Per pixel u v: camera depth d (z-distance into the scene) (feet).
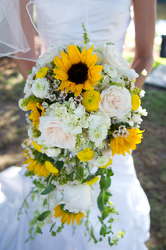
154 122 7.16
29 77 2.20
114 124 2.10
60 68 1.96
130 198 3.56
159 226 4.57
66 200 2.34
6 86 8.46
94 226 3.36
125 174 3.49
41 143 2.11
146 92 8.45
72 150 2.12
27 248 3.43
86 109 1.99
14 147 6.11
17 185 3.59
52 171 2.20
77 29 2.87
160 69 9.64
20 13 2.88
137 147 6.31
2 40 2.83
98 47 2.15
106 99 1.95
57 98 2.08
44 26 2.98
